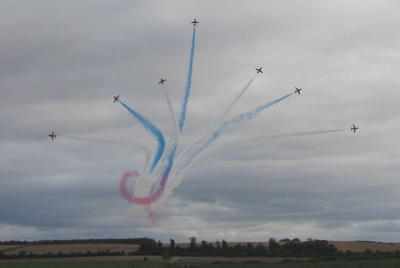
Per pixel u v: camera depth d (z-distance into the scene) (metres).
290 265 120.00
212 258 140.50
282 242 158.62
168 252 154.62
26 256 152.25
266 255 147.25
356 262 122.38
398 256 136.00
